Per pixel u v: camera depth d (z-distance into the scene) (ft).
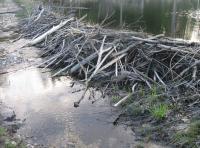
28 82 43.37
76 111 34.91
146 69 41.19
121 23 90.27
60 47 52.26
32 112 34.53
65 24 60.59
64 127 31.45
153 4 147.13
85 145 28.37
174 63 40.88
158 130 30.07
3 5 116.06
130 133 30.32
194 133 28.48
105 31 51.72
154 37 45.16
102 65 43.45
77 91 40.24
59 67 48.44
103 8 126.52
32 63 50.62
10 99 37.81
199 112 31.81
